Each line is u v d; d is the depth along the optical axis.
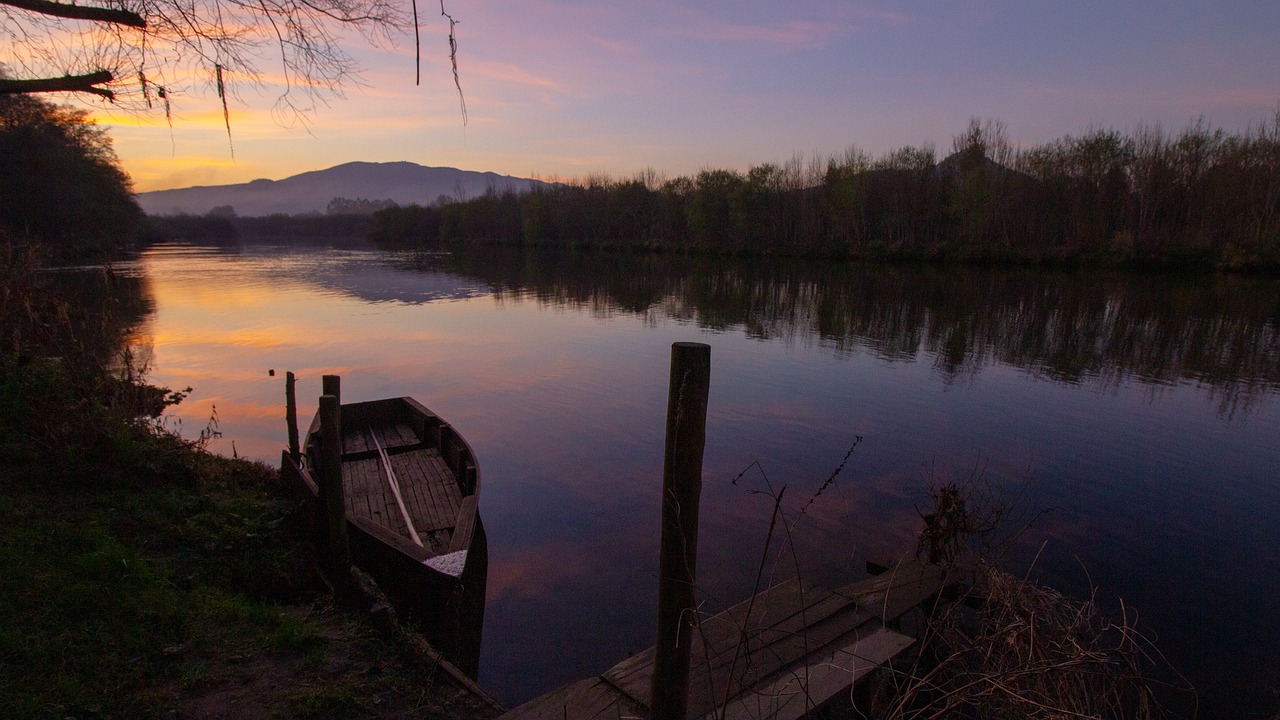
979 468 9.70
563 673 5.23
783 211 62.75
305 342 20.28
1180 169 43.53
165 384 14.80
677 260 59.88
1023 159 50.44
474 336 21.55
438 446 9.70
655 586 6.55
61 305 8.16
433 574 5.26
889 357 17.95
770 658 3.93
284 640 4.21
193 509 6.09
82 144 32.06
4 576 3.96
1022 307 27.22
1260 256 36.78
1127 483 9.13
